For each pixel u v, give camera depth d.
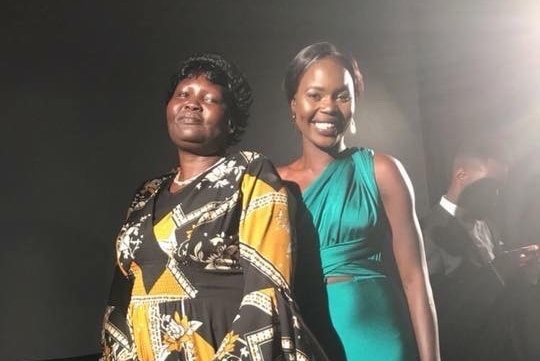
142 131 2.55
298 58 1.80
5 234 2.36
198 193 1.62
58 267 2.41
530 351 2.24
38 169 2.41
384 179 1.73
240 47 2.71
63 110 2.46
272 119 2.72
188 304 1.56
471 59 2.96
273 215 1.58
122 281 1.72
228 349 1.47
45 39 2.46
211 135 1.71
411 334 1.71
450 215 2.28
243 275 1.59
